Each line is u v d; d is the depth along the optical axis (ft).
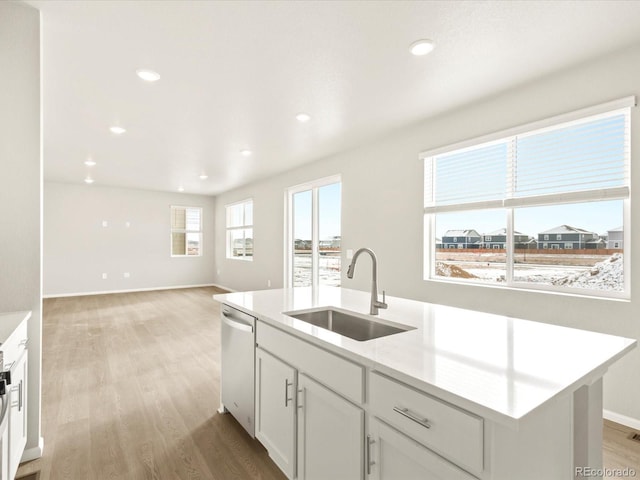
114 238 26.07
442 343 4.56
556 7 6.01
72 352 12.64
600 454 4.29
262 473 6.19
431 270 11.92
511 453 3.12
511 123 9.30
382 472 3.98
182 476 6.09
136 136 13.24
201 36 6.87
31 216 6.08
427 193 11.82
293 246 19.79
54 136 13.24
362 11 6.14
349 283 14.90
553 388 3.20
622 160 7.63
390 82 8.81
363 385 4.18
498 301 9.68
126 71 8.22
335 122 11.61
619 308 7.50
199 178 21.93
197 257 29.35
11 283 5.99
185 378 10.34
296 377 5.48
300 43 7.11
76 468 6.26
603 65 7.63
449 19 6.36
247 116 11.14
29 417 6.37
